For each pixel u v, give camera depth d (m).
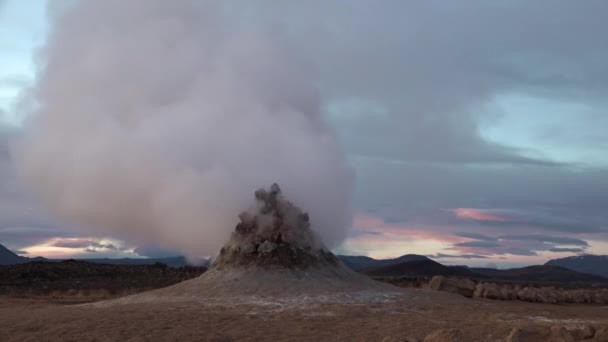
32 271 51.00
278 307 22.94
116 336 17.50
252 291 25.89
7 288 42.88
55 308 24.91
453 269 100.69
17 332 18.34
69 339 17.17
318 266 29.53
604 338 16.27
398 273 96.00
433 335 15.79
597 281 106.62
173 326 19.02
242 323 19.69
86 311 22.69
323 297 24.88
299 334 17.91
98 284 46.78
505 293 32.59
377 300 24.86
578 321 21.56
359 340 16.98
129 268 58.44
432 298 26.48
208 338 17.19
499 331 17.86
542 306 29.16
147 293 27.17
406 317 21.16
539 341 16.19
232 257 29.80
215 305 23.42
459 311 23.22
